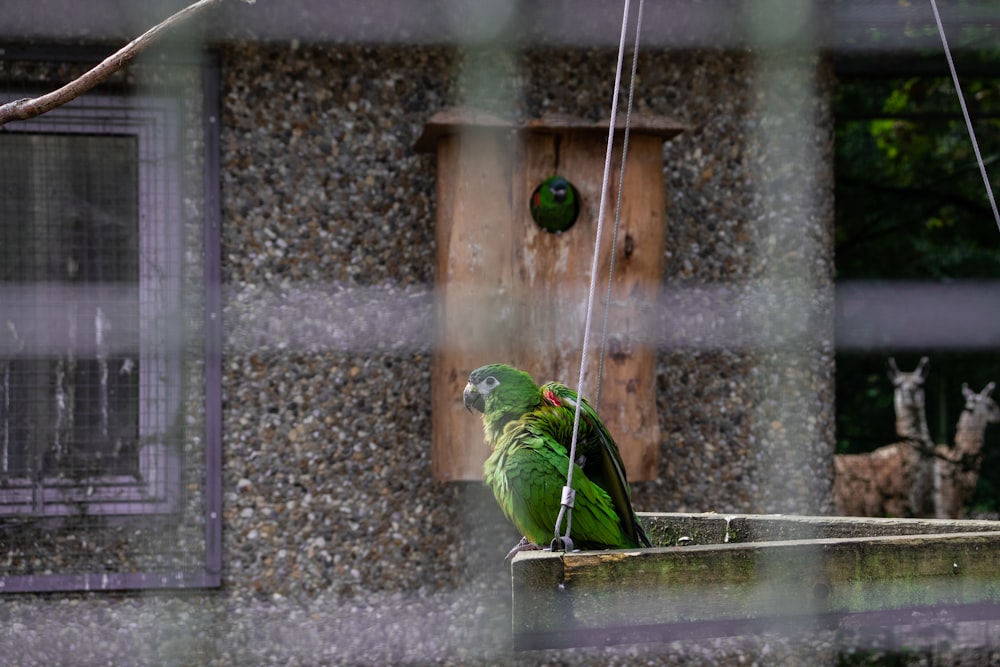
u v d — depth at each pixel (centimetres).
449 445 691
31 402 743
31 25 727
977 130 1120
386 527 773
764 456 805
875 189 1115
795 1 801
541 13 788
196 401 755
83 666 734
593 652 771
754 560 373
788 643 793
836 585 378
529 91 790
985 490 1140
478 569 777
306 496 766
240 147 762
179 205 754
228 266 762
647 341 686
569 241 677
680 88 805
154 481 751
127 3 739
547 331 675
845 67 927
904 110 1115
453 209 682
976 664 871
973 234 1124
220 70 759
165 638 744
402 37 778
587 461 501
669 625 369
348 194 774
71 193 747
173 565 752
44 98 433
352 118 774
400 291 778
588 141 677
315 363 770
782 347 806
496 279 677
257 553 760
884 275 1108
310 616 761
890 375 1172
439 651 767
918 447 1154
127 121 747
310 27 767
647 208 685
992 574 387
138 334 752
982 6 765
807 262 808
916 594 382
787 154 808
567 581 364
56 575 738
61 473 744
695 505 799
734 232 809
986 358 1118
